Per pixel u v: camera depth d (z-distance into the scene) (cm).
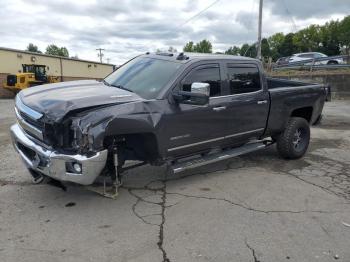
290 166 675
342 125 1148
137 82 528
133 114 448
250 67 616
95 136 412
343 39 7475
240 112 589
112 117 427
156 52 605
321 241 398
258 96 620
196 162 540
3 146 796
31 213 451
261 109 626
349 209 486
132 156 504
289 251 376
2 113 1515
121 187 541
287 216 458
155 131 473
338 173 639
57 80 3431
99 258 357
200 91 464
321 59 2336
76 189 528
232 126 583
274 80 812
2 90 3136
